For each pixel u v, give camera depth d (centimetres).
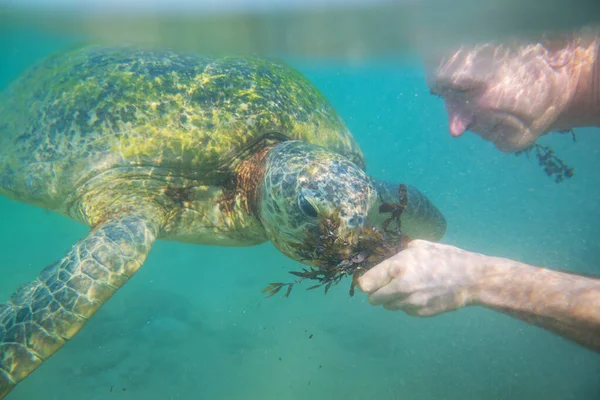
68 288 66
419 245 46
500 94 64
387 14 113
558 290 40
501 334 130
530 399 101
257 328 130
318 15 118
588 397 101
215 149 86
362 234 62
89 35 143
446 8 94
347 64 235
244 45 145
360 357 118
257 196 81
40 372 104
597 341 38
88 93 92
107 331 123
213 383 104
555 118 68
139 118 87
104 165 83
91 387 100
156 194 86
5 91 124
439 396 102
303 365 113
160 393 100
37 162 89
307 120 101
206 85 94
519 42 62
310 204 67
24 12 140
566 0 59
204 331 128
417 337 129
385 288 44
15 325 63
